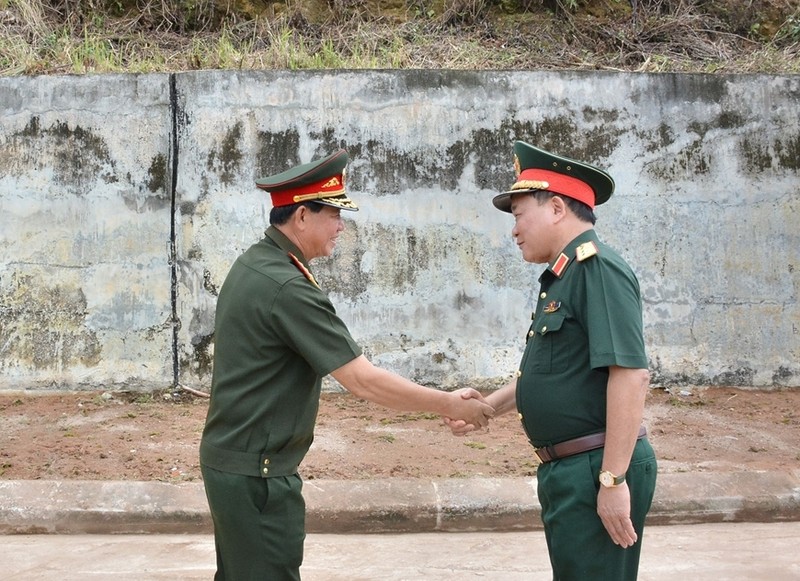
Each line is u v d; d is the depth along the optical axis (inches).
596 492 99.5
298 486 105.9
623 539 96.0
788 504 183.3
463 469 197.0
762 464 201.2
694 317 257.9
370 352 253.4
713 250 257.4
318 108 249.6
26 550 162.1
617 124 254.7
